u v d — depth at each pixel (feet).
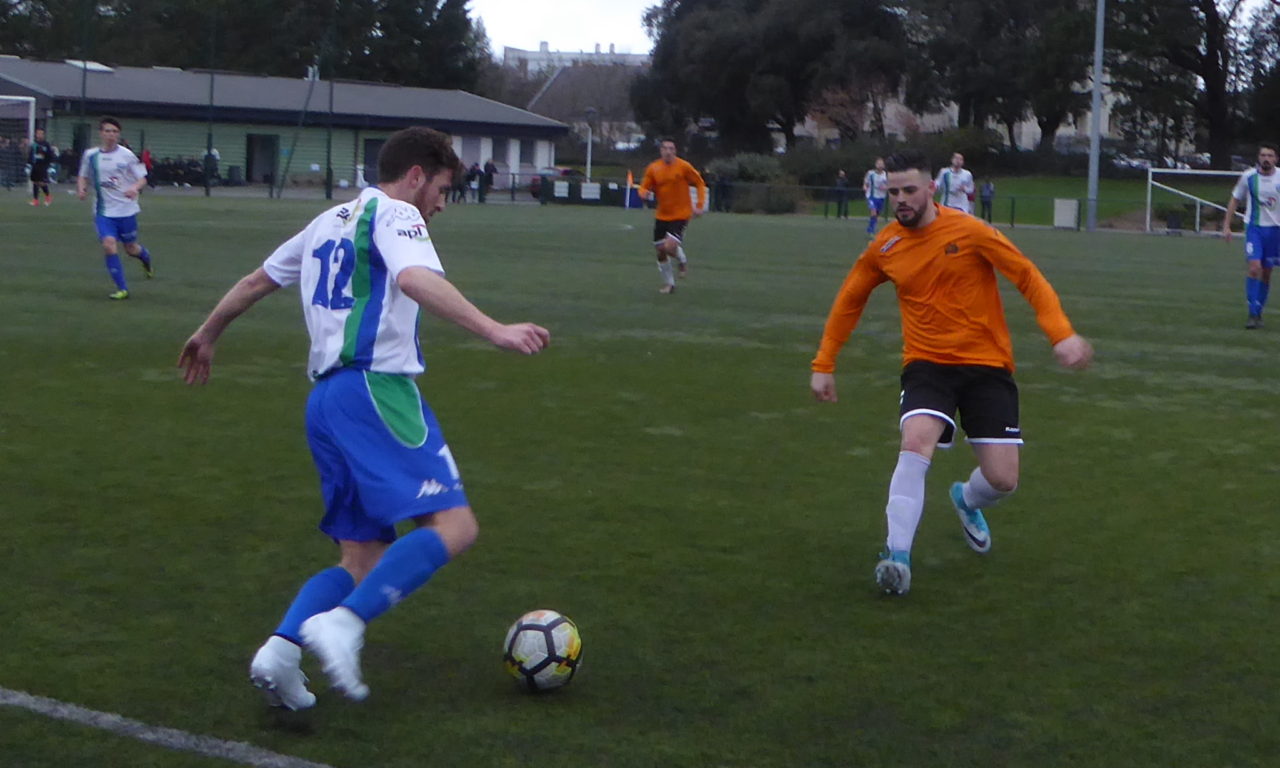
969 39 207.82
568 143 265.95
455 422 27.86
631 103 246.68
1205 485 23.71
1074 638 15.76
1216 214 149.18
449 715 13.07
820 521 20.86
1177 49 196.44
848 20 216.95
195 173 173.27
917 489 17.26
